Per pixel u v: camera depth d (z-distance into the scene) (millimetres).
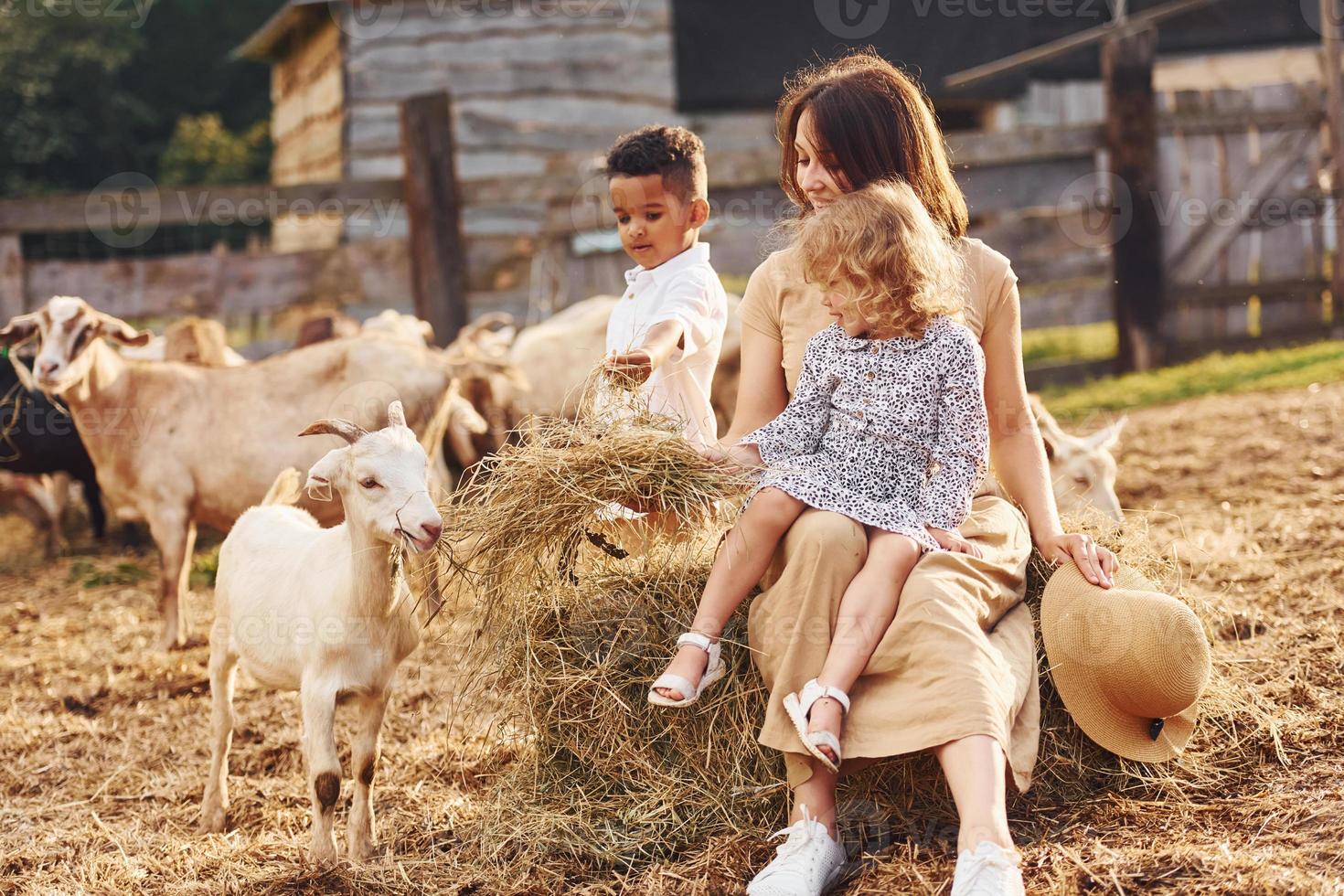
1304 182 10664
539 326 7777
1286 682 3648
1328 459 6828
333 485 3326
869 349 3076
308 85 15977
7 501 8156
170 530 5902
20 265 9359
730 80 14320
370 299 9953
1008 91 14922
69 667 5680
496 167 14141
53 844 3672
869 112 3340
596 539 3268
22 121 24797
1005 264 3406
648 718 3180
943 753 2715
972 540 3094
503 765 3789
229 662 3826
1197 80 15641
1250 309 10719
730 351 7793
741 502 3102
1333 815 2832
